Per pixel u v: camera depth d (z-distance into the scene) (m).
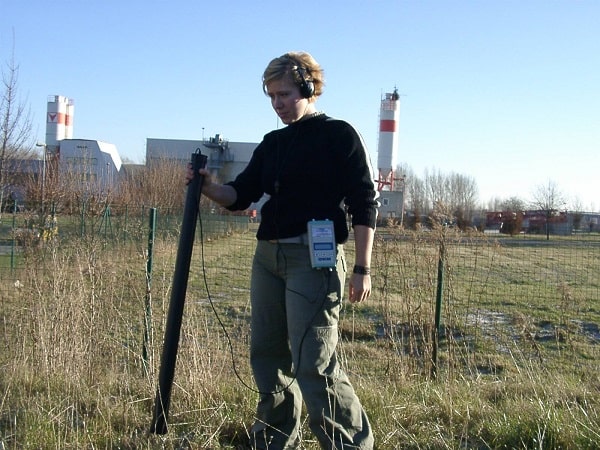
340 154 3.10
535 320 9.03
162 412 3.35
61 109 60.50
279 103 3.16
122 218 7.82
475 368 6.02
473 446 3.71
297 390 3.43
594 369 6.33
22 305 5.71
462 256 8.20
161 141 48.88
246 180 3.44
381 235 6.43
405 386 5.05
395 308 6.35
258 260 3.27
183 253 3.20
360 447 3.05
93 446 3.42
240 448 3.57
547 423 3.71
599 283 11.62
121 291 5.97
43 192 10.34
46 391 4.38
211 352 4.96
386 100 59.84
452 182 59.59
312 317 3.04
